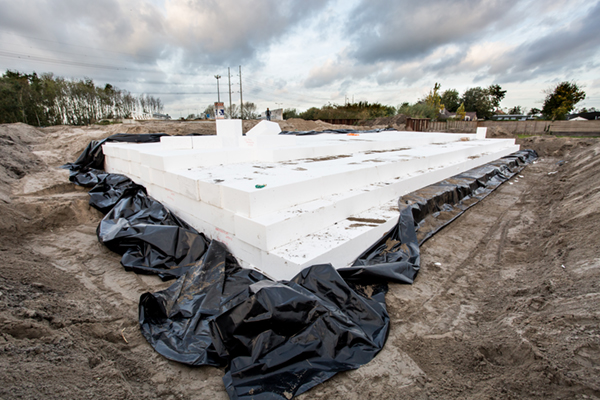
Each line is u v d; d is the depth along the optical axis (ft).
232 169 17.84
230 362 7.89
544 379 6.64
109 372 7.41
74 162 29.37
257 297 8.11
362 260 13.32
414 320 10.21
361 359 8.30
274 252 11.54
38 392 6.07
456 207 22.06
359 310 9.64
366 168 18.13
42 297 10.32
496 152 39.40
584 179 24.16
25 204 18.58
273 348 7.89
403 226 15.26
